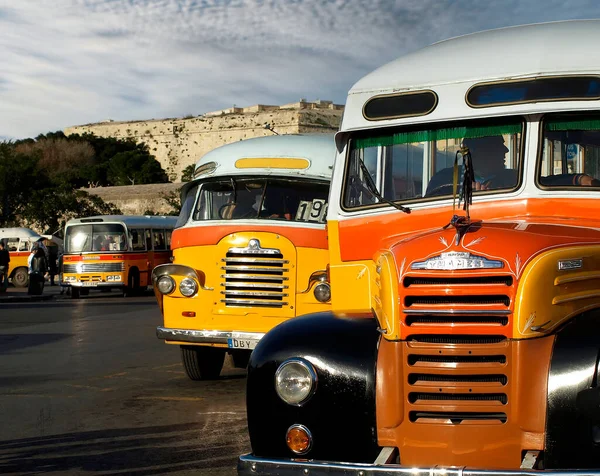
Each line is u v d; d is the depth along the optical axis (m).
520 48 5.77
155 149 136.50
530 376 4.38
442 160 5.79
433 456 4.50
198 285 10.30
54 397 9.68
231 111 136.12
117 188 93.38
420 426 4.53
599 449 4.19
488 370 4.44
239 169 10.69
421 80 5.89
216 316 10.25
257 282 10.20
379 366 4.66
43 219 56.75
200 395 9.73
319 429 4.67
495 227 4.84
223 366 12.18
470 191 5.35
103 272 31.16
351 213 6.04
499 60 5.74
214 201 10.74
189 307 10.35
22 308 24.66
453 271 4.53
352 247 6.00
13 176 56.94
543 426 4.33
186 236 10.52
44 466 6.73
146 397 9.64
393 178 5.95
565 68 5.52
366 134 6.08
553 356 4.36
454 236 4.71
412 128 5.92
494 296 4.48
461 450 4.46
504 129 5.64
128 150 138.12
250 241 10.21
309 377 4.70
